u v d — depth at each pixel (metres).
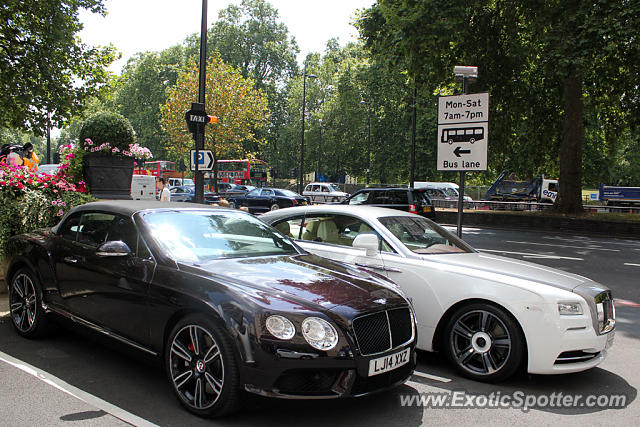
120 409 3.52
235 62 59.53
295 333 3.16
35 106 14.91
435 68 19.06
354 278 3.98
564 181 22.12
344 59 57.53
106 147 8.51
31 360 4.49
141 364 4.48
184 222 4.45
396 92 43.19
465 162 7.68
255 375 3.14
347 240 5.68
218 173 49.72
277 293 3.42
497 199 41.69
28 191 6.93
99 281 4.27
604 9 15.34
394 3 17.77
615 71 17.48
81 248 4.61
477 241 16.72
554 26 18.00
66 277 4.65
